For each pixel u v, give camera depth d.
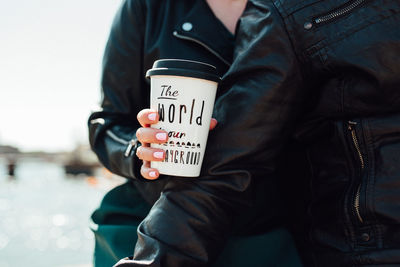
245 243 1.19
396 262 0.88
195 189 0.98
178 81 0.91
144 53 1.35
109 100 1.40
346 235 0.98
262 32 0.98
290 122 1.02
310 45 0.95
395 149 0.92
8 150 55.06
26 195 18.25
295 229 1.25
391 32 0.90
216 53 1.25
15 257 6.80
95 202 15.50
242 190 0.98
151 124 0.95
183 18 1.31
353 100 0.95
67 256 6.90
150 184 1.29
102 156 1.36
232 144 0.98
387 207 0.90
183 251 0.95
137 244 1.00
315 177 1.11
